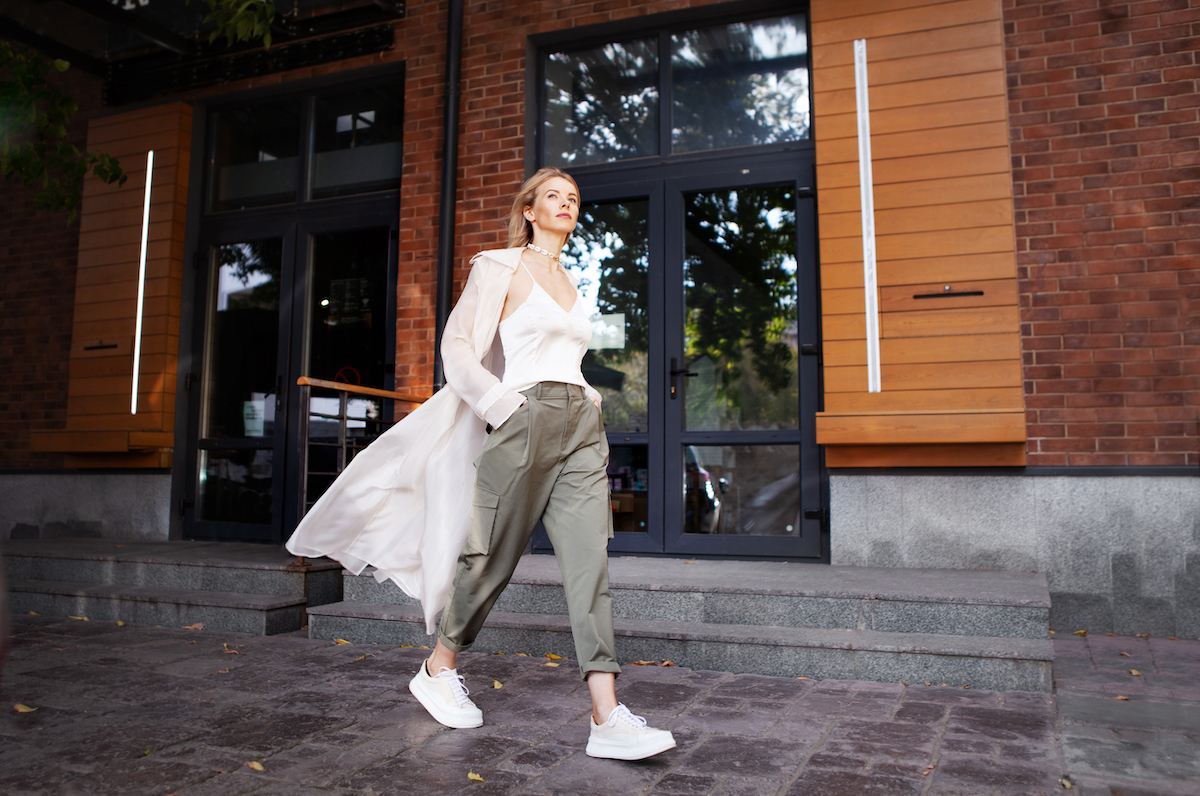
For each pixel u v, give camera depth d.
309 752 2.29
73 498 6.14
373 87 5.94
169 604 4.16
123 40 6.16
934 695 2.84
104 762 2.21
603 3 5.21
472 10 5.49
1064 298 4.20
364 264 5.80
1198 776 2.09
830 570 4.11
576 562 2.34
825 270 4.55
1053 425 4.16
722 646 3.21
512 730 2.48
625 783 2.06
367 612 3.77
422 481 2.74
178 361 6.06
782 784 2.05
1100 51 4.26
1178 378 4.01
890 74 4.55
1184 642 3.79
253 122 6.26
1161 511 3.96
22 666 3.30
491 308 2.52
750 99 5.07
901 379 4.38
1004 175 4.31
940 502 4.28
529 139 5.34
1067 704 2.74
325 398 5.78
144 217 6.14
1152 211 4.12
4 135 4.98
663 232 5.08
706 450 4.89
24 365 6.42
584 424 2.46
